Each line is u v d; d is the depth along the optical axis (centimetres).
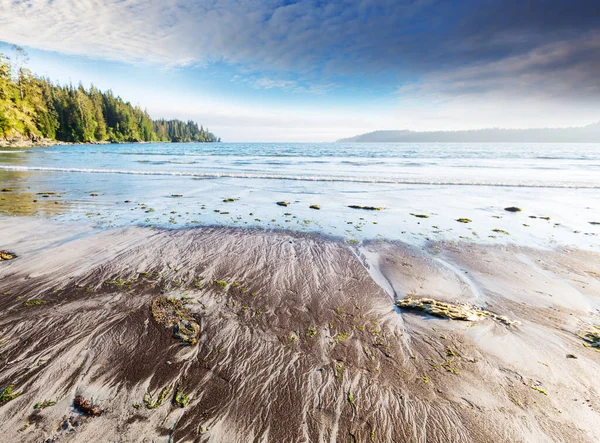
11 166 2141
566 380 293
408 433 242
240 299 441
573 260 607
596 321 394
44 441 224
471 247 680
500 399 272
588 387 284
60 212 918
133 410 254
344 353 330
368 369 307
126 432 234
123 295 444
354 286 490
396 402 269
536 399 272
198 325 374
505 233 779
